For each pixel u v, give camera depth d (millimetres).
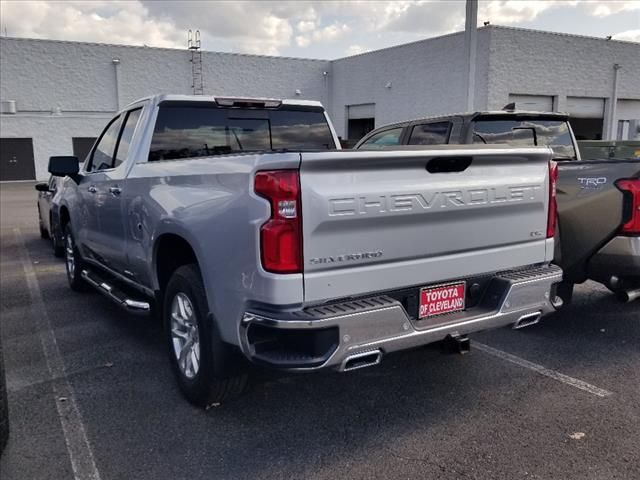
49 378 4270
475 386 4098
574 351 4773
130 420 3611
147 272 4344
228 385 3543
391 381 4191
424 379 4227
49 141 30391
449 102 26984
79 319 5750
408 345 3125
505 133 6375
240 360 3404
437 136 6602
